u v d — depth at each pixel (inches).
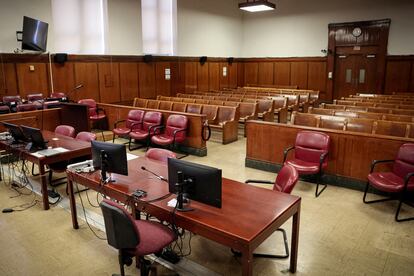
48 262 119.3
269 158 211.0
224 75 544.4
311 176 192.7
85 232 139.3
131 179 124.3
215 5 509.4
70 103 271.3
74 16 354.3
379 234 135.0
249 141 217.9
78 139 187.0
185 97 403.9
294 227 107.0
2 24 301.6
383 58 452.4
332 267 113.9
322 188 183.0
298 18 511.8
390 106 289.6
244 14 563.5
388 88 457.7
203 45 500.7
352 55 478.9
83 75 362.6
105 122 317.1
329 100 504.1
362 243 128.5
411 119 217.9
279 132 203.5
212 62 518.9
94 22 372.5
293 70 530.6
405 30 433.4
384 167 169.6
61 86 346.0
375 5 447.8
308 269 112.9
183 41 467.5
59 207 162.9
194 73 493.0
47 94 336.2
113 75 390.3
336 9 477.7
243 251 83.4
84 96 366.3
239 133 326.3
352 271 111.7
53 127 265.3
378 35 451.2
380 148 169.9
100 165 122.0
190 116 248.1
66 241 132.8
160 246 95.9
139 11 408.8
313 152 178.7
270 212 96.1
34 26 300.2
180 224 96.1
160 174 129.3
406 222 144.7
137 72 416.2
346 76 489.1
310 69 515.2
